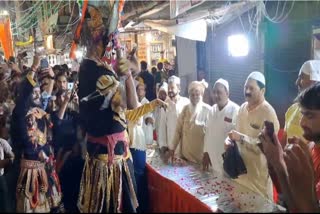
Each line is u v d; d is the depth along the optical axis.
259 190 2.64
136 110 2.29
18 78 3.48
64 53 9.26
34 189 2.93
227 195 2.42
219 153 3.15
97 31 2.16
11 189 2.82
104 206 2.14
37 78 3.11
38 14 9.05
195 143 3.46
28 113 2.98
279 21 6.16
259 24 6.52
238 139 2.73
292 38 6.02
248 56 7.08
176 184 2.21
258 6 5.92
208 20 6.58
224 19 6.75
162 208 1.75
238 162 2.71
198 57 8.87
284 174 1.74
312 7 5.62
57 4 8.55
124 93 2.14
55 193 2.90
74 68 4.39
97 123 2.12
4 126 3.37
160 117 3.70
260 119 2.85
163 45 11.98
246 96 2.94
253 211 1.87
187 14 5.30
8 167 3.20
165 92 3.74
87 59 2.17
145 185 2.83
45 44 9.32
